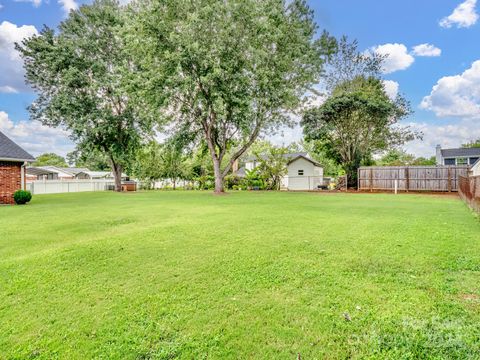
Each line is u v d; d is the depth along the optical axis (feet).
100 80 69.26
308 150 138.51
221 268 12.10
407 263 12.21
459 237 16.62
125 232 19.69
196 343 7.03
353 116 71.26
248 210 30.66
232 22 49.16
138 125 77.56
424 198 45.73
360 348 6.72
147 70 52.75
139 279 11.10
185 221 23.71
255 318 8.09
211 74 46.21
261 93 53.98
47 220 25.75
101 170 171.01
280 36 50.08
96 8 69.97
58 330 7.71
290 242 16.19
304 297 9.27
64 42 66.59
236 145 68.64
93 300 9.41
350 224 21.31
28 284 10.73
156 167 100.83
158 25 47.26
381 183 67.10
